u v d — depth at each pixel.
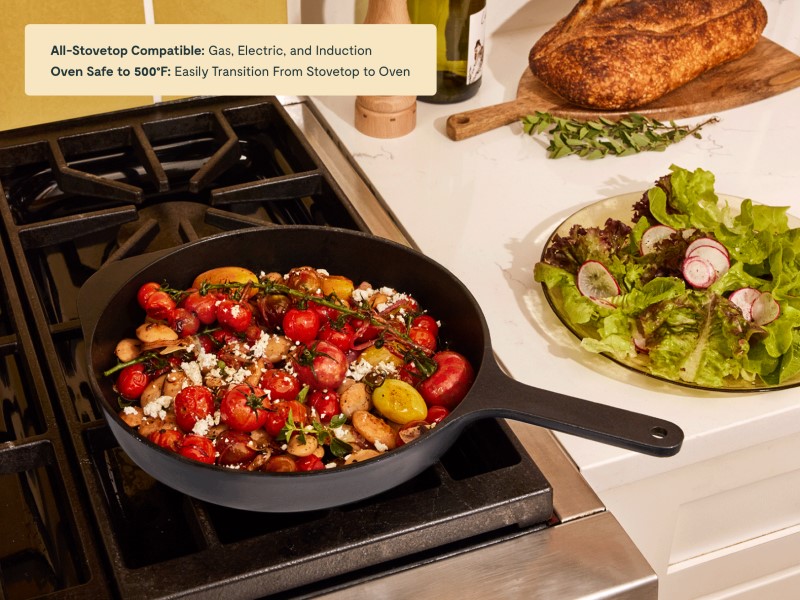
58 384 0.82
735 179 1.19
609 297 0.96
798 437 0.94
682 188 1.04
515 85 1.39
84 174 1.10
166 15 1.20
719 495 0.97
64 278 1.01
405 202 1.14
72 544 0.75
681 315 0.90
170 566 0.67
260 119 1.25
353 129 1.28
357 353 0.83
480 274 1.04
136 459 0.70
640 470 0.86
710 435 0.86
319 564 0.69
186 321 0.82
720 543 1.05
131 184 1.18
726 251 0.95
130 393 0.78
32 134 1.18
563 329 0.98
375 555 0.71
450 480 0.75
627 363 0.91
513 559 0.73
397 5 1.21
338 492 0.67
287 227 0.90
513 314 0.99
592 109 1.28
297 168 1.18
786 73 1.34
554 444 0.83
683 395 0.90
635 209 1.05
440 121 1.30
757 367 0.89
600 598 0.70
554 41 1.29
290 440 0.72
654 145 1.23
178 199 1.15
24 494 0.79
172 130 1.22
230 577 0.67
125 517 0.76
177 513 0.77
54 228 1.02
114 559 0.68
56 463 0.76
